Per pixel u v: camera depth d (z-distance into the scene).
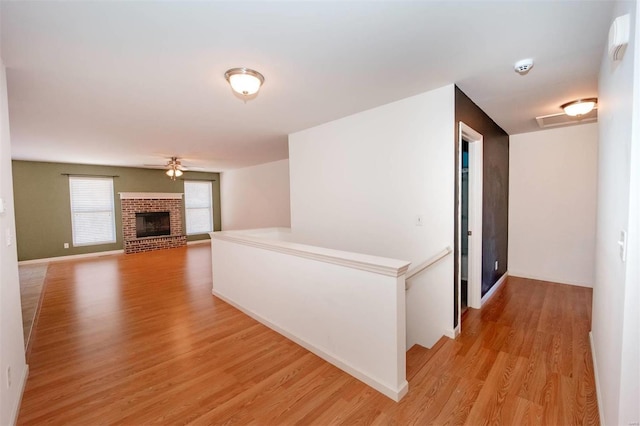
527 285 3.99
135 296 3.94
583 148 3.87
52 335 2.77
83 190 6.97
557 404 1.72
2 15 1.48
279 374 2.09
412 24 1.65
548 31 1.73
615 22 1.18
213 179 9.43
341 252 2.25
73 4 1.41
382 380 1.88
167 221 8.34
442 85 2.53
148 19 1.55
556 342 2.44
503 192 4.16
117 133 4.04
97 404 1.80
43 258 6.45
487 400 1.77
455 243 2.59
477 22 1.64
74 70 2.14
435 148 2.63
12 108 2.92
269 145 5.09
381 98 2.82
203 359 2.31
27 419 1.68
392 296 1.79
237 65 2.12
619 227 1.28
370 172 3.19
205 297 3.87
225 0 1.41
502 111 3.27
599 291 1.94
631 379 1.05
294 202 4.22
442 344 2.45
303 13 1.53
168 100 2.80
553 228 4.12
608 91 1.68
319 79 2.38
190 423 1.64
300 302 2.50
